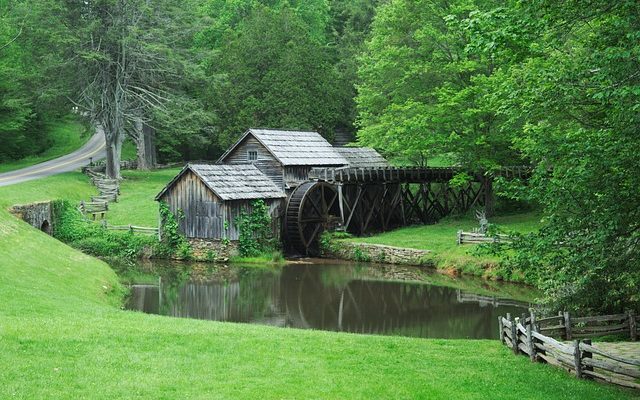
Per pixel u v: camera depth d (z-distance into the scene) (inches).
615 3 497.0
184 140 2726.4
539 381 536.4
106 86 2146.9
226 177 1528.1
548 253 553.6
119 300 1021.2
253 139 1674.5
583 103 581.9
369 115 1924.2
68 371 503.8
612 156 506.3
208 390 479.2
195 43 2928.2
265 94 2397.9
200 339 634.2
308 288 1172.5
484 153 1438.2
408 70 1562.5
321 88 2411.4
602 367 528.1
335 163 1742.1
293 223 1535.4
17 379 478.0
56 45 2031.3
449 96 1385.3
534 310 825.5
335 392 486.3
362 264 1437.0
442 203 2053.4
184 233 1544.0
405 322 923.4
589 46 586.6
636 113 495.8
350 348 631.8
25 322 649.6
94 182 2114.9
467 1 1353.3
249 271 1355.8
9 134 2655.0
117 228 1615.4
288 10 2672.2
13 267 935.7
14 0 2504.9
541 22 512.7
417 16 1552.7
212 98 2444.6
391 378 528.4
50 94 2052.2
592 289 693.9
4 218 1191.6
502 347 679.1
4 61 2384.4
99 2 2038.6
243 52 2493.8
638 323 714.8
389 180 1694.1
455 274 1285.7
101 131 3449.8
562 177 549.0
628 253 527.8
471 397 485.4
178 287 1180.5
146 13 2111.2
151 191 2095.2
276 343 633.6
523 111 601.9
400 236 1557.6
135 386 478.3
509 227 1455.5
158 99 2229.3
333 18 3405.5
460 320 931.3
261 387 490.3
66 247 1227.9
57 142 3154.5
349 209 1649.9
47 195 1696.6
